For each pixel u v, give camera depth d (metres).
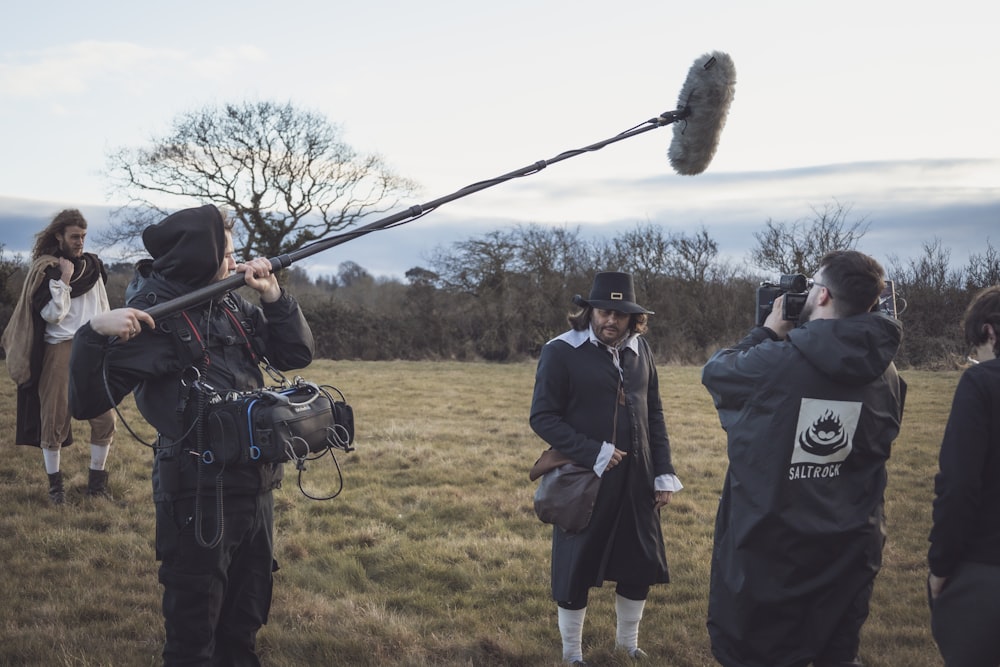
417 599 4.95
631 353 4.16
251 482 3.18
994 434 2.67
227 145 28.11
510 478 8.16
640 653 4.19
